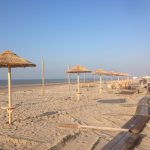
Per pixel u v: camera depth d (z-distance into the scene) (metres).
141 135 7.73
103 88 31.53
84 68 17.45
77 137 7.59
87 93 23.83
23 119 10.53
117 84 30.38
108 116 11.09
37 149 6.45
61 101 17.06
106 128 8.38
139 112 10.97
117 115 11.16
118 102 16.50
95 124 9.55
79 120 10.31
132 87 29.06
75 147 6.64
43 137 7.61
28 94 24.38
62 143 6.87
